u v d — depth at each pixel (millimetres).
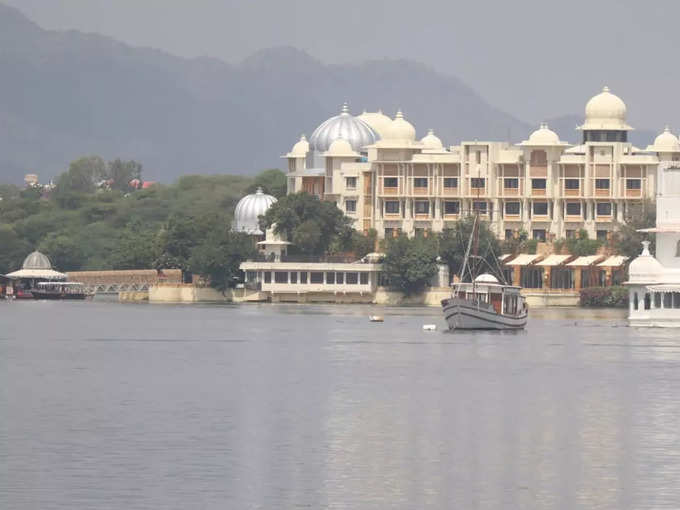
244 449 183875
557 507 156125
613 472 171625
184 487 163500
